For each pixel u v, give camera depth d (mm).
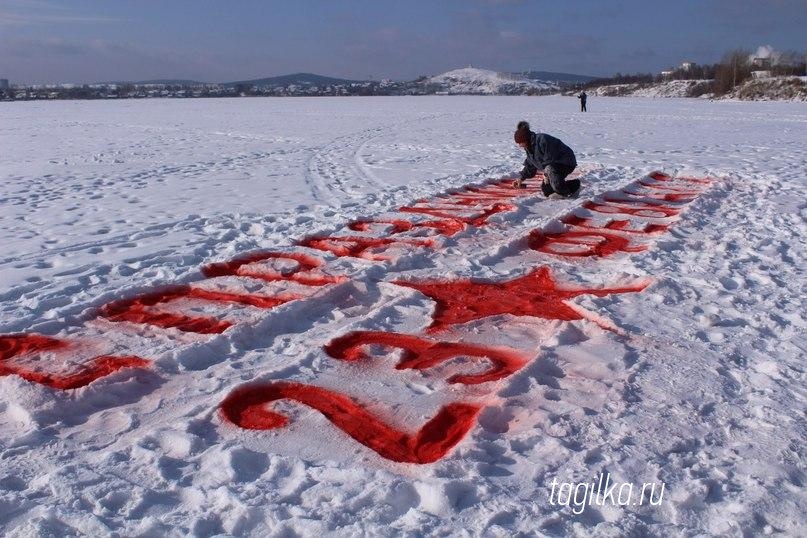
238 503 2613
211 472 2906
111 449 3111
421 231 7574
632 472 2865
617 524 2498
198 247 6922
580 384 3680
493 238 7242
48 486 2789
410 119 29859
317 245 7031
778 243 6707
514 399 3477
